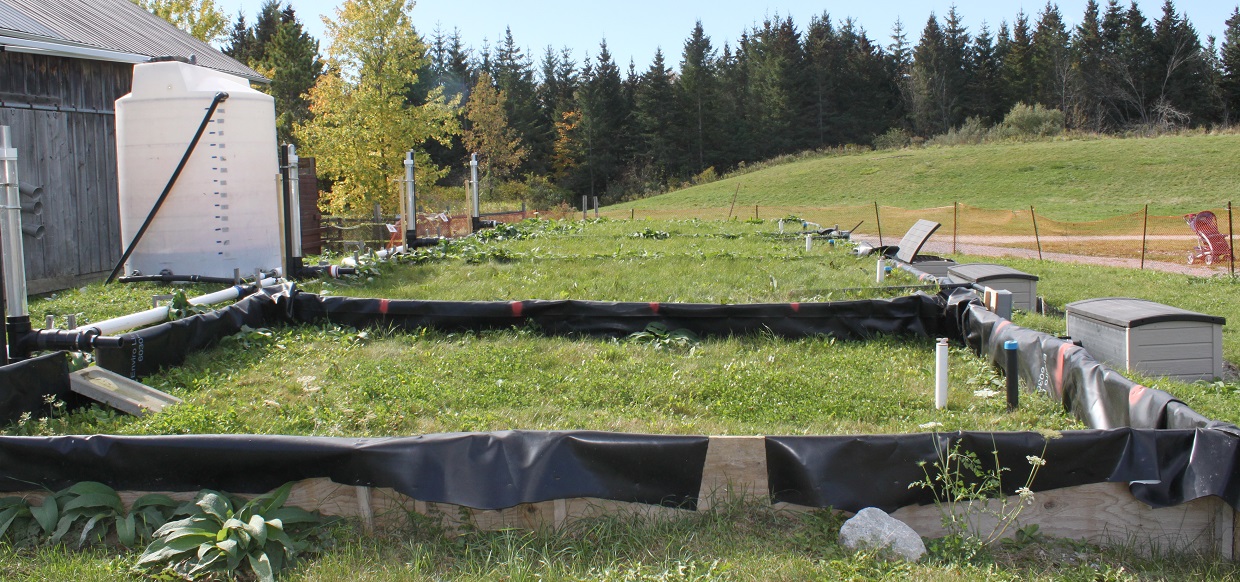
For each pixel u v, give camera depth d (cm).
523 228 1962
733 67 8012
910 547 398
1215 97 6831
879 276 1082
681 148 6981
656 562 394
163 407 561
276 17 7044
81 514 415
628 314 827
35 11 1269
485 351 743
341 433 532
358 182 2994
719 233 1884
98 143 1256
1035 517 425
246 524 396
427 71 7175
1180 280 1405
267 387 636
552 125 7362
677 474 422
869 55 7544
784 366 710
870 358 748
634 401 609
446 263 1238
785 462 424
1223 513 415
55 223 1173
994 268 1074
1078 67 7069
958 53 7669
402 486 410
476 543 408
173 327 689
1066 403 592
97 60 1245
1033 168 4453
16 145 1105
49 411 552
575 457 416
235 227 1095
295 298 855
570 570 386
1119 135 5866
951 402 616
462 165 6244
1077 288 1310
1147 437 422
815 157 6200
